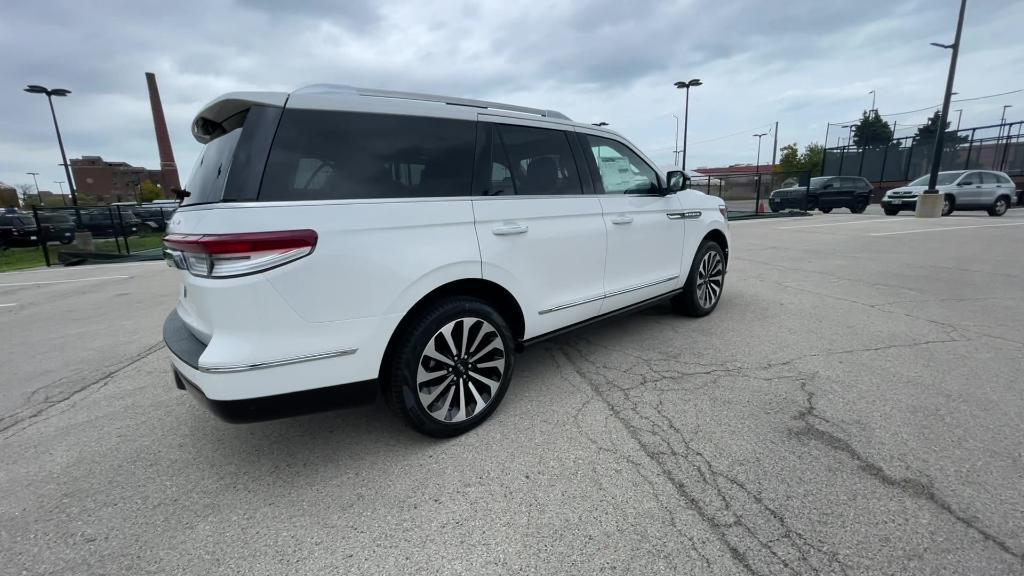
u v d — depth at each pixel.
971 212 20.50
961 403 2.87
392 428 2.85
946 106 15.05
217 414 2.12
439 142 2.66
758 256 8.59
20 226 19.59
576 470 2.34
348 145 2.33
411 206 2.46
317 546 1.92
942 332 4.20
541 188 3.16
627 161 3.91
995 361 3.51
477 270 2.72
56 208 13.16
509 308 3.06
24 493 2.33
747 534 1.88
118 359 4.34
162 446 2.74
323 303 2.18
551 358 3.83
